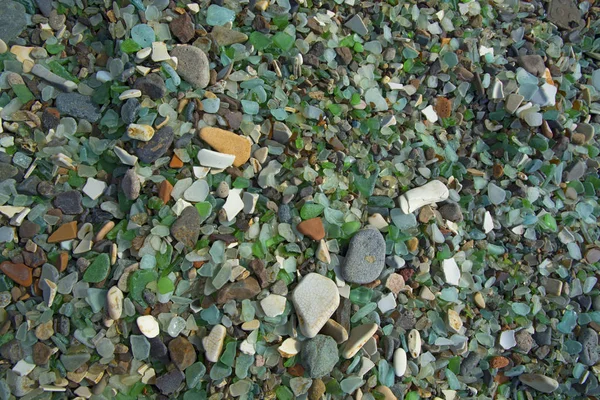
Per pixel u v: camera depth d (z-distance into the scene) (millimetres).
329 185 597
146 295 540
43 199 562
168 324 542
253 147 590
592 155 690
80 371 536
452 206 620
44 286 542
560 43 713
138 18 592
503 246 640
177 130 573
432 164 629
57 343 537
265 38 613
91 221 562
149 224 558
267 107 602
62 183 566
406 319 589
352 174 609
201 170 569
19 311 542
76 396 537
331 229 583
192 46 590
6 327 538
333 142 604
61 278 546
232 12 613
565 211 670
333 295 566
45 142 569
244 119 593
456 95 660
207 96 583
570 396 633
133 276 542
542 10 718
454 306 610
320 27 630
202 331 551
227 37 604
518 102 651
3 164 560
